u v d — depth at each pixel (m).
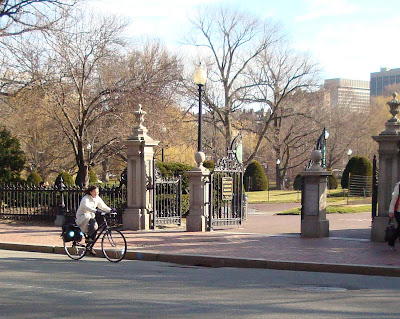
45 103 26.95
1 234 16.47
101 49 27.33
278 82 50.91
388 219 13.91
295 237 15.12
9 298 7.81
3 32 23.19
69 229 12.46
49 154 40.28
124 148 29.44
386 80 134.75
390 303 7.65
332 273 10.67
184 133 44.47
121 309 7.13
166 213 19.27
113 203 18.23
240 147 22.45
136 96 27.70
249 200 36.62
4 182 22.94
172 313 6.91
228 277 9.91
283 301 7.70
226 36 49.88
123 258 12.27
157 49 33.50
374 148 63.88
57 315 6.80
